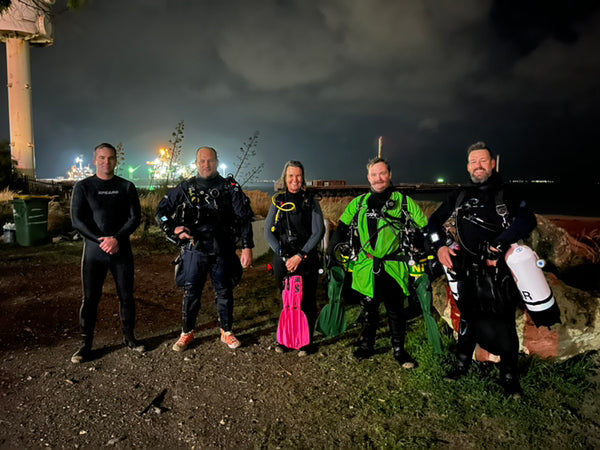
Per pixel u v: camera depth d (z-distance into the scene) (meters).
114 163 3.73
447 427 2.65
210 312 4.93
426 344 3.68
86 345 3.70
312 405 2.97
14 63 26.95
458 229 2.88
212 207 3.70
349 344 3.92
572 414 2.71
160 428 2.74
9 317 4.76
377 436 2.62
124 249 3.72
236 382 3.31
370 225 3.31
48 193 21.16
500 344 2.82
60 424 2.77
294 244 3.64
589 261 4.62
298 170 3.65
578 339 3.13
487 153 2.90
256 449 2.54
